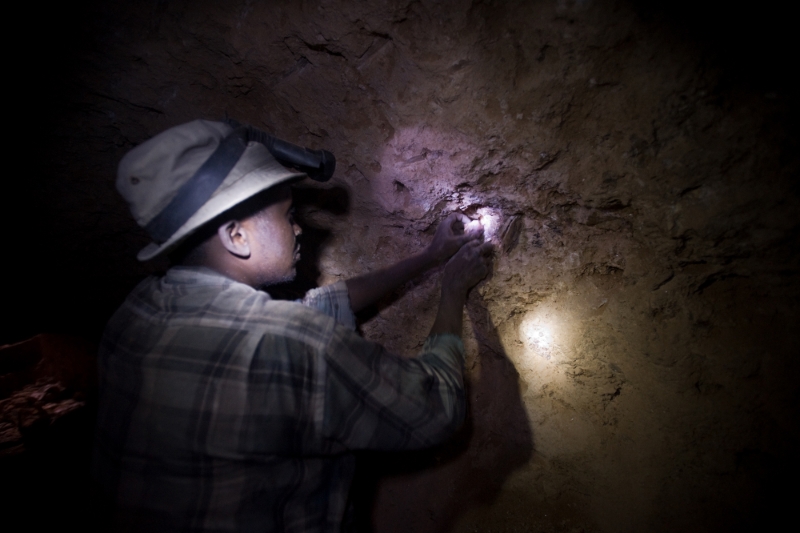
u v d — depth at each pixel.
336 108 1.31
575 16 0.93
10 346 2.69
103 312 2.70
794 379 1.11
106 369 0.95
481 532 1.79
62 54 1.32
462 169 1.29
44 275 2.33
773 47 0.84
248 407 0.83
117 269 2.29
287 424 0.85
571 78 1.02
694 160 1.00
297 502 0.94
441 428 0.97
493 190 1.33
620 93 1.00
